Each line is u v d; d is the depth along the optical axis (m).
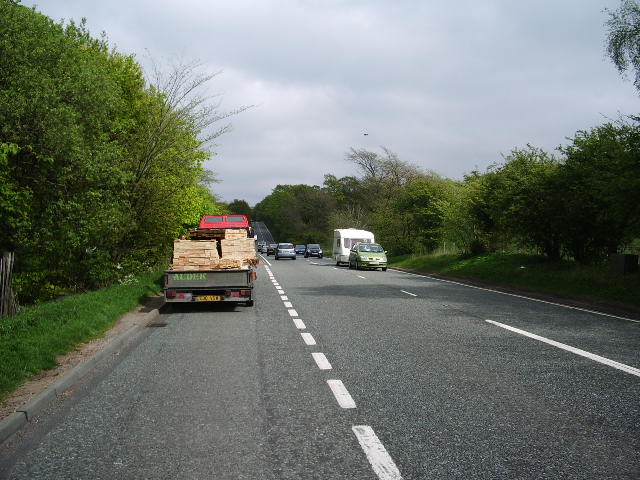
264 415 5.13
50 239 13.91
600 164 19.02
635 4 15.59
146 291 15.51
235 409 5.31
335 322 11.31
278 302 15.28
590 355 7.87
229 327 10.74
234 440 4.47
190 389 6.05
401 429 4.73
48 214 13.25
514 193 22.06
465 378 6.52
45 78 11.91
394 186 61.94
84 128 13.51
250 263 15.25
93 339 8.73
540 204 21.02
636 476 3.75
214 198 42.72
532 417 5.05
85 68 13.36
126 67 18.83
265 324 11.10
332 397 5.72
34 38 12.35
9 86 11.88
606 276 17.67
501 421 4.94
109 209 14.50
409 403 5.50
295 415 5.12
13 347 7.13
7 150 10.95
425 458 4.08
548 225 21.62
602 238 20.83
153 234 19.11
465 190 30.86
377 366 7.19
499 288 19.98
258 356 7.87
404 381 6.39
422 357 7.76
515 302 15.20
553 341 9.02
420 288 19.94
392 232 45.97
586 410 5.26
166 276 13.46
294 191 148.75
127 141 17.45
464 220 30.75
